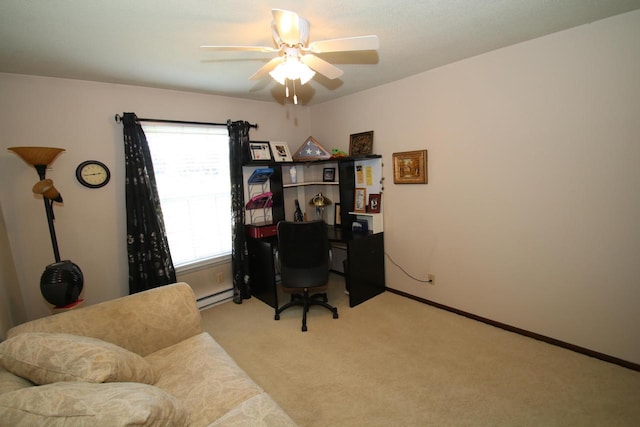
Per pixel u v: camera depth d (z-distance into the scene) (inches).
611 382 71.2
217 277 129.9
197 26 63.9
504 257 94.3
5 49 69.6
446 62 96.6
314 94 129.2
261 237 126.7
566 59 75.9
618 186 72.5
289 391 74.4
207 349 66.6
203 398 50.9
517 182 88.6
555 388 70.5
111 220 102.0
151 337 66.8
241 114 131.4
